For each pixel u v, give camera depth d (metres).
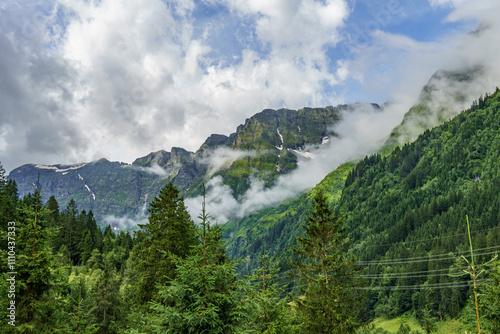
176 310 12.46
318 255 25.64
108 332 37.47
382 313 120.50
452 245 135.25
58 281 18.67
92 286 40.69
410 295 119.81
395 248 166.12
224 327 12.53
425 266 131.75
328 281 24.89
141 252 32.12
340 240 25.67
